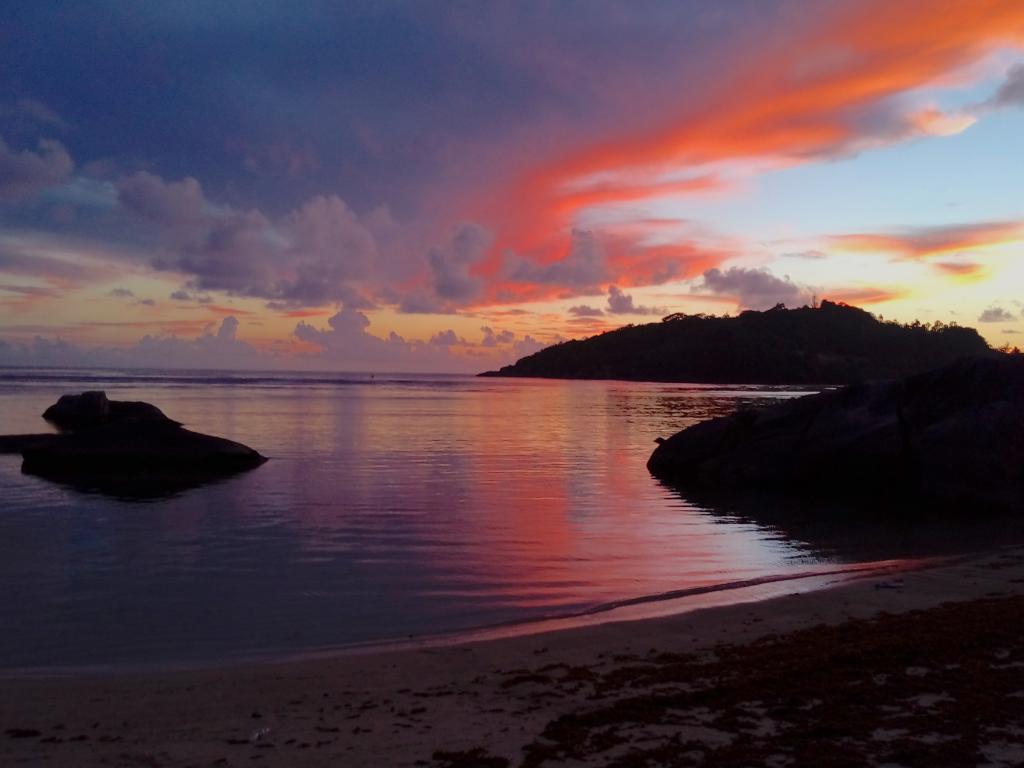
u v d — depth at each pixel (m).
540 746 6.48
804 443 23.45
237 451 27.55
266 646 9.84
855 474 22.48
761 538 17.00
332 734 6.91
